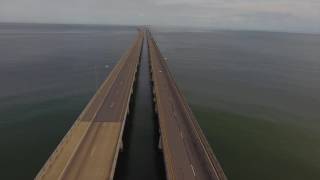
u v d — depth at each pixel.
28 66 155.38
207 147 55.72
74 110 90.19
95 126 64.44
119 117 70.12
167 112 75.06
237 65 185.75
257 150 68.19
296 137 76.12
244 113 92.50
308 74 164.12
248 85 131.12
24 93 105.88
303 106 102.44
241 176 57.59
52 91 109.44
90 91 110.94
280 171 59.94
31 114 85.81
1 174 56.16
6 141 68.88
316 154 67.44
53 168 47.34
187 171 47.81
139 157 60.72
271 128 81.50
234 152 66.88
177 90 95.00
